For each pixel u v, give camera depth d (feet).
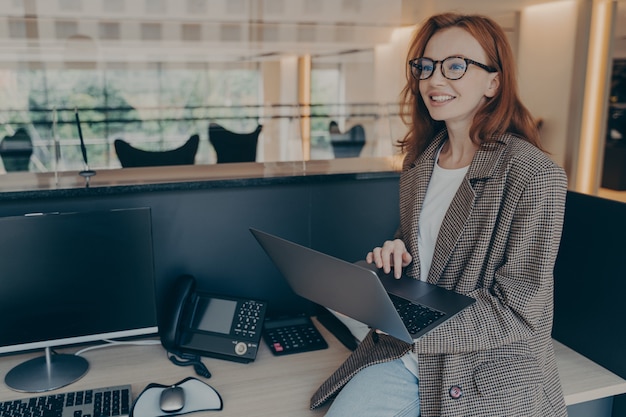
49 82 28.73
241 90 31.50
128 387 4.45
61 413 4.10
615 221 4.88
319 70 31.76
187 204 5.65
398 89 29.58
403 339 3.68
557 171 3.67
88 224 4.64
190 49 30.37
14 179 6.68
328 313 5.89
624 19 20.42
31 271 4.55
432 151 4.57
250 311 5.30
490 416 3.77
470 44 3.97
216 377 4.78
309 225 6.09
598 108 21.31
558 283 5.57
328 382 4.48
